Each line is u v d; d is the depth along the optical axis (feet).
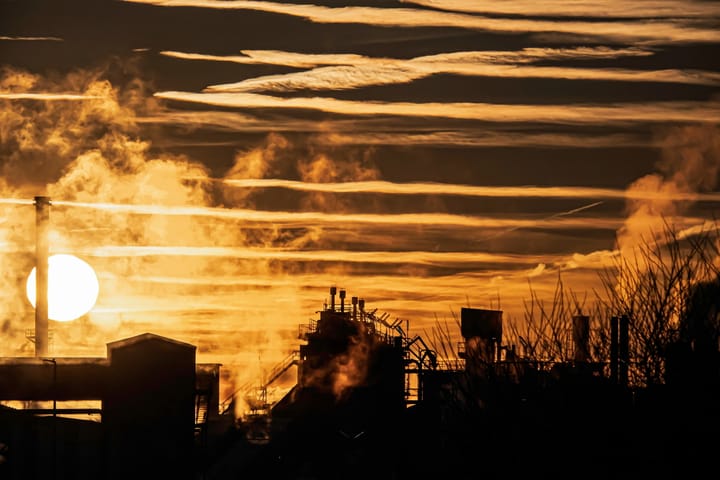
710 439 264.93
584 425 275.39
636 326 279.90
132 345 549.95
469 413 292.20
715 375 267.80
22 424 537.24
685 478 264.93
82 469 539.70
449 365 327.06
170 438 547.90
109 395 546.26
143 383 547.90
